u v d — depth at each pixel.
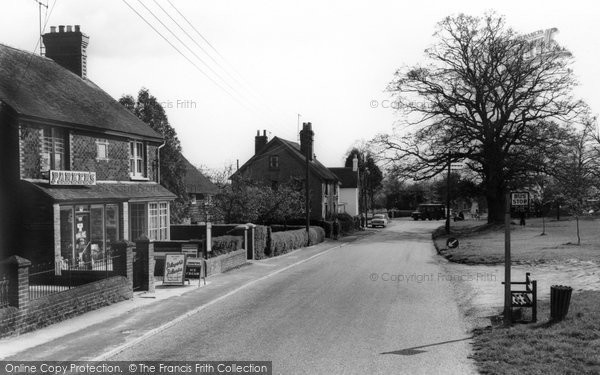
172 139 37.56
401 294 18.28
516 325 12.52
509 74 44.06
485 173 48.22
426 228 67.81
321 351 11.41
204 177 49.94
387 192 119.69
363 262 28.97
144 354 11.35
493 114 46.09
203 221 44.88
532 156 44.38
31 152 20.84
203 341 12.42
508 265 12.76
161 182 37.44
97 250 23.95
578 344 10.38
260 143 62.06
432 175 49.72
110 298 16.88
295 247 39.00
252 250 30.81
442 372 9.77
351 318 14.62
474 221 69.31
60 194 20.86
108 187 25.11
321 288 20.03
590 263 21.41
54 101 23.28
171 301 17.48
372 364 10.41
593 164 49.06
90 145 24.38
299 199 46.69
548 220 52.38
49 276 19.05
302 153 61.22
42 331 13.26
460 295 17.69
